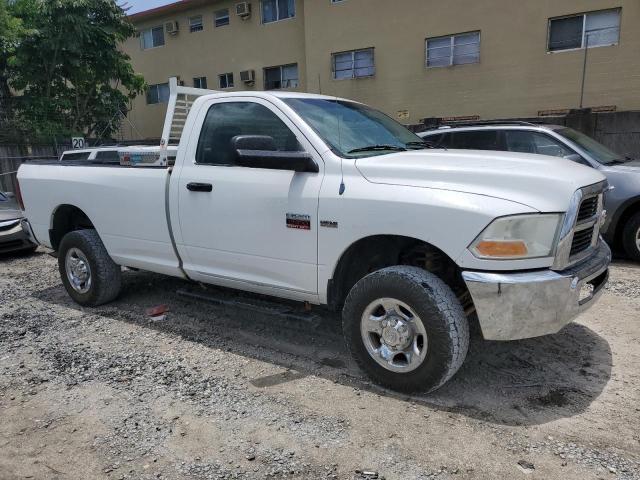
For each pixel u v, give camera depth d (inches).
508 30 640.4
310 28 787.4
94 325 200.1
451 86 690.2
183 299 226.1
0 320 209.5
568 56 610.9
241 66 896.3
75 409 138.1
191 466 113.0
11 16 738.8
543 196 124.3
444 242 126.3
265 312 176.9
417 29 700.7
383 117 191.0
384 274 135.7
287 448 118.2
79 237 215.2
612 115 505.4
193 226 174.9
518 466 109.3
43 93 797.2
